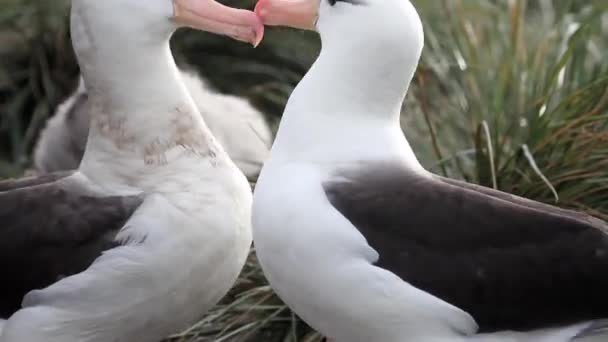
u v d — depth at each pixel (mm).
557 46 10289
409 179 6285
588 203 8375
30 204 6492
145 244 6277
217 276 6559
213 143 6641
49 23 12102
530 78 9500
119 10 6441
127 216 6398
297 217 6117
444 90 10273
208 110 9398
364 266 6035
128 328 6457
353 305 6102
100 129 6602
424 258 6090
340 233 6062
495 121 8766
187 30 11727
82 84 9773
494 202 6207
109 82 6527
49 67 12102
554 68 9219
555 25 10664
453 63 10016
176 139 6535
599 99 8797
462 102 9656
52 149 9797
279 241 6172
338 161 6289
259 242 6316
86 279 6266
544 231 6117
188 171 6500
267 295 8117
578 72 9570
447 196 6203
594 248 6066
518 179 8500
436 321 6059
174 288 6402
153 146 6516
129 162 6527
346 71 6352
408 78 6457
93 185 6578
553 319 6102
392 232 6117
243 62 11609
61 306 6285
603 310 6059
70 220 6402
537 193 8398
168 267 6332
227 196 6527
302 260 6125
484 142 8875
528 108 9047
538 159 8555
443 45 10500
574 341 6184
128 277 6273
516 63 9750
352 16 6340
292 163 6309
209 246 6430
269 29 11594
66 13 12102
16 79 12125
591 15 10391
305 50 11539
